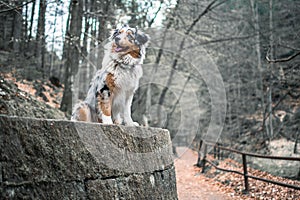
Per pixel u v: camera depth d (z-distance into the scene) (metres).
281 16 14.52
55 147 2.70
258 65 15.82
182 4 13.67
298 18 13.39
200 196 7.43
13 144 2.42
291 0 13.55
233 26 17.06
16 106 5.95
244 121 17.09
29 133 2.54
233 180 8.96
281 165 10.46
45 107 7.36
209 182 9.40
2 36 14.77
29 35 13.39
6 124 2.41
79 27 9.23
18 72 12.15
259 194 7.31
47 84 14.14
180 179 9.79
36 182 2.51
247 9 16.25
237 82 18.05
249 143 15.10
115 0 10.73
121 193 3.21
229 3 16.48
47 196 2.56
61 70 19.16
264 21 15.76
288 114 14.70
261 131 15.38
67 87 9.28
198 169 11.90
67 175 2.73
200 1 14.90
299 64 13.41
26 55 15.28
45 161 2.60
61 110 8.97
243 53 17.05
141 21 12.25
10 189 2.34
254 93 17.69
